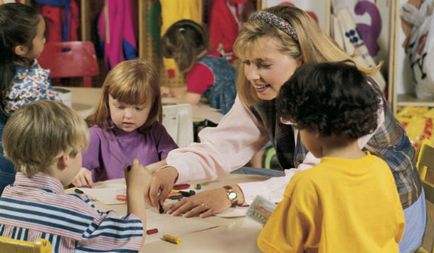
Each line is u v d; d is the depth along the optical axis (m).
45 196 1.46
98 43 4.77
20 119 1.47
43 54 4.11
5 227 1.46
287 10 1.81
